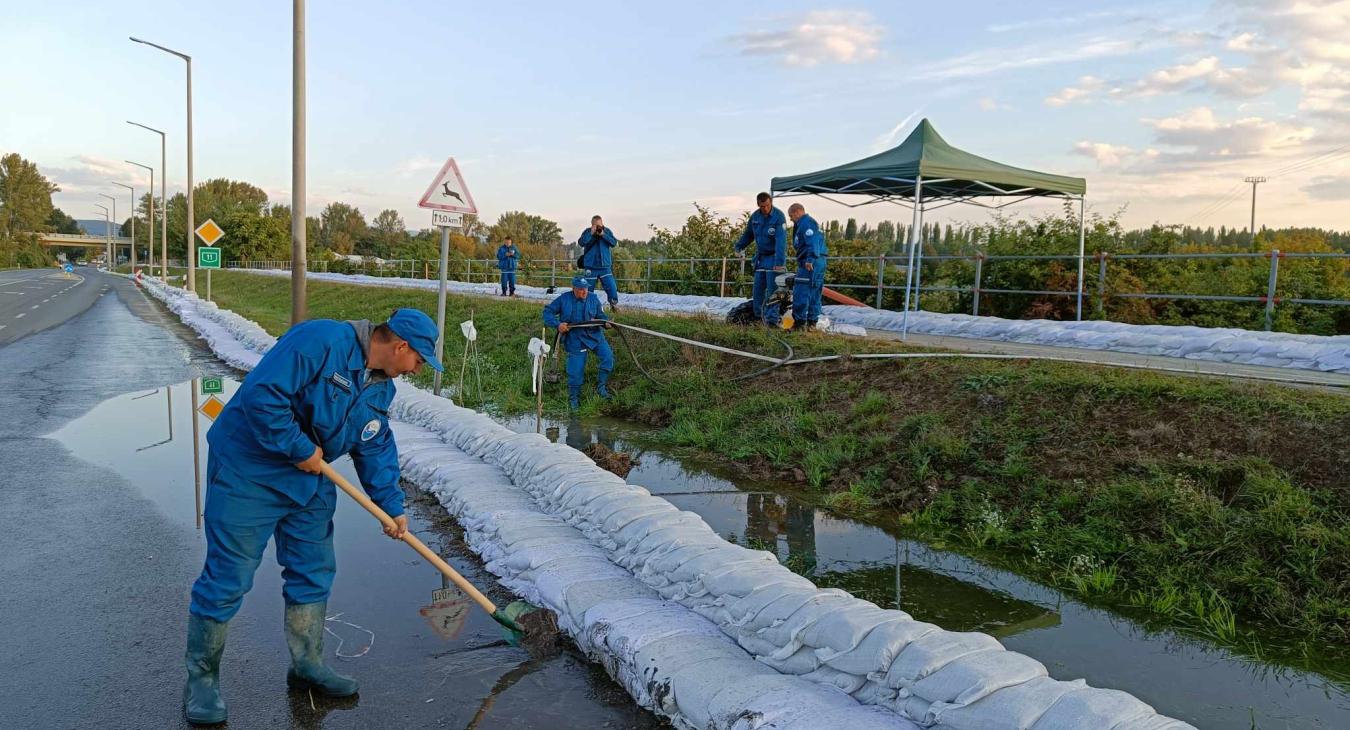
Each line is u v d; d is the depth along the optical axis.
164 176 45.84
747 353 10.20
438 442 7.52
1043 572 5.20
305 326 3.32
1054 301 15.59
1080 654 4.07
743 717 2.95
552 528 5.16
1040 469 6.14
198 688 3.38
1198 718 3.48
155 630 4.23
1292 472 5.23
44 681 3.70
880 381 8.41
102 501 6.43
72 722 3.37
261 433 3.16
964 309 16.97
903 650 3.09
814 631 3.34
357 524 5.97
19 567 5.05
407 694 3.64
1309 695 3.69
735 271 21.66
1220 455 5.56
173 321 24.97
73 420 9.60
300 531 3.52
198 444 8.42
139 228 129.88
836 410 8.20
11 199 122.44
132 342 18.59
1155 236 15.91
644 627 3.74
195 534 5.69
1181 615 4.53
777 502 6.69
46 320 24.53
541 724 3.39
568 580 4.38
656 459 8.10
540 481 5.82
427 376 13.10
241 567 3.34
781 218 12.05
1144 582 4.86
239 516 3.29
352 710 3.50
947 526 6.03
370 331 3.45
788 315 11.41
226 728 3.35
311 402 3.27
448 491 6.21
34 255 118.19
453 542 5.56
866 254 21.03
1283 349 9.18
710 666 3.36
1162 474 5.56
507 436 6.90
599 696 3.62
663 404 9.91
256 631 4.23
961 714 2.76
